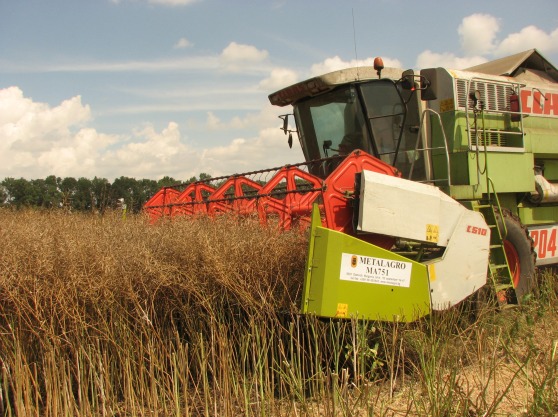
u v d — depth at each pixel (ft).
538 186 24.25
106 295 13.75
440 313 16.60
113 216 20.95
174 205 24.12
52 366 13.09
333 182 16.12
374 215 15.39
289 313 14.80
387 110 20.97
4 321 13.53
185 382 13.56
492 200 22.43
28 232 14.85
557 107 25.86
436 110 21.90
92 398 13.57
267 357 14.85
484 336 16.07
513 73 25.43
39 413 13.66
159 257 15.07
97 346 13.62
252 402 13.89
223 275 14.40
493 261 20.33
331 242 14.08
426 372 13.60
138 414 13.88
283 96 23.06
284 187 21.95
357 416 12.76
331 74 20.86
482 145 22.07
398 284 15.39
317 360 13.93
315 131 23.07
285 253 15.42
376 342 15.64
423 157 21.44
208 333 15.39
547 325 18.86
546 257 24.79
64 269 13.52
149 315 14.53
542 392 12.78
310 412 13.26
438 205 16.70
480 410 12.53
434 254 17.25
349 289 14.40
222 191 22.63
